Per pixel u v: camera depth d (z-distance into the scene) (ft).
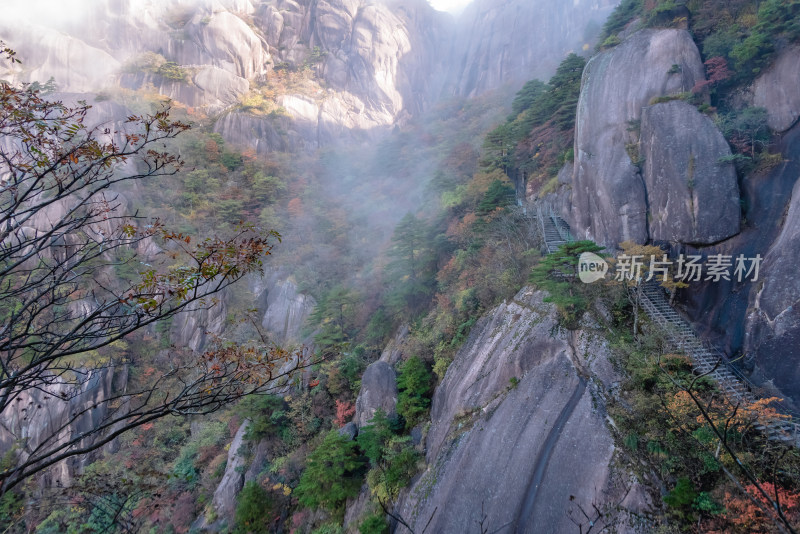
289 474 68.08
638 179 56.34
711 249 49.21
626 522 30.53
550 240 65.92
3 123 15.76
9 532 53.01
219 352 19.58
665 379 37.86
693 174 50.62
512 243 67.05
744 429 33.14
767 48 51.39
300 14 274.98
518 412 40.96
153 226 19.43
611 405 37.22
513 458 38.09
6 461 65.31
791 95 47.85
